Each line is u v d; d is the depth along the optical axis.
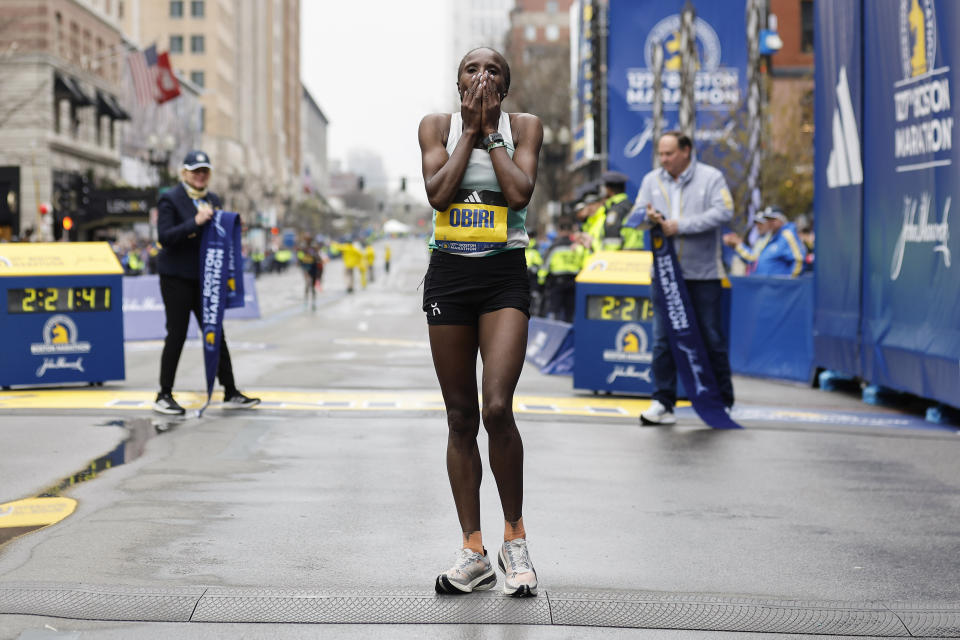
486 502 6.61
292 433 8.91
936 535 5.97
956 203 9.54
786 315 13.96
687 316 9.69
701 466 7.85
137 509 6.20
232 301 10.26
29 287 11.59
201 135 111.38
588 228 15.25
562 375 14.03
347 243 45.66
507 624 4.41
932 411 10.30
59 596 4.60
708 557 5.46
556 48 81.50
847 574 5.21
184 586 4.77
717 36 40.28
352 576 5.01
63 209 58.25
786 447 8.72
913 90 10.47
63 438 8.49
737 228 25.77
